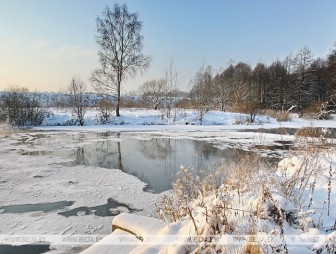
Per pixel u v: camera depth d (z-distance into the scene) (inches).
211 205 123.4
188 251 105.7
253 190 150.6
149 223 156.3
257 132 840.3
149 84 1521.9
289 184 155.1
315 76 1707.7
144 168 416.8
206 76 1558.8
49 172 386.6
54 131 885.2
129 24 1086.4
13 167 413.1
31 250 185.0
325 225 117.4
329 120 1205.1
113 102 1277.1
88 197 287.9
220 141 673.0
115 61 1096.2
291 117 1251.2
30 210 254.1
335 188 169.5
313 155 208.8
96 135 793.6
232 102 1566.2
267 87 1800.0
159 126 1038.4
